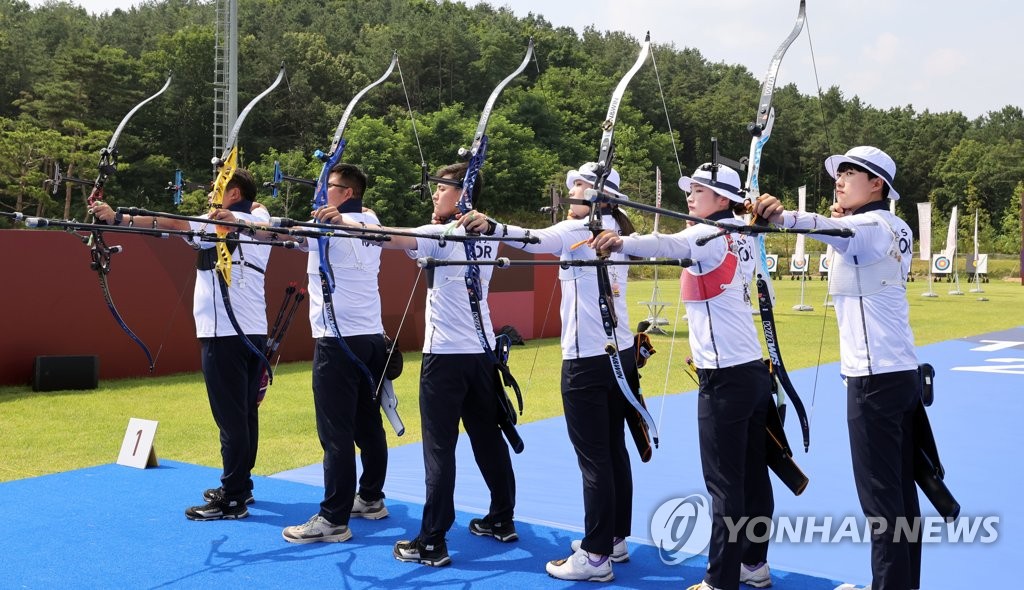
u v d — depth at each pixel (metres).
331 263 4.31
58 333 9.62
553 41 80.88
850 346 3.36
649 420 3.69
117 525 4.49
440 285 4.06
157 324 10.41
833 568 4.04
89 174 39.88
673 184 51.12
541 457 6.26
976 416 7.93
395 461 6.19
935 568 4.00
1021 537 4.45
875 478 3.30
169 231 3.72
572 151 59.19
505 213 52.12
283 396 9.23
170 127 54.91
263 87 54.38
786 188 63.78
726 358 3.50
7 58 59.31
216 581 3.73
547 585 3.76
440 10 99.56
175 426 7.61
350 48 80.25
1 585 3.62
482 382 4.16
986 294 31.91
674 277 42.81
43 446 6.77
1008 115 120.44
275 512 4.81
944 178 81.12
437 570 3.93
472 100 60.47
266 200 33.38
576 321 3.85
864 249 3.25
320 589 3.67
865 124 83.94
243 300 4.71
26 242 9.38
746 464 3.74
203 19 83.44
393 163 42.03
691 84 85.25
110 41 78.44
